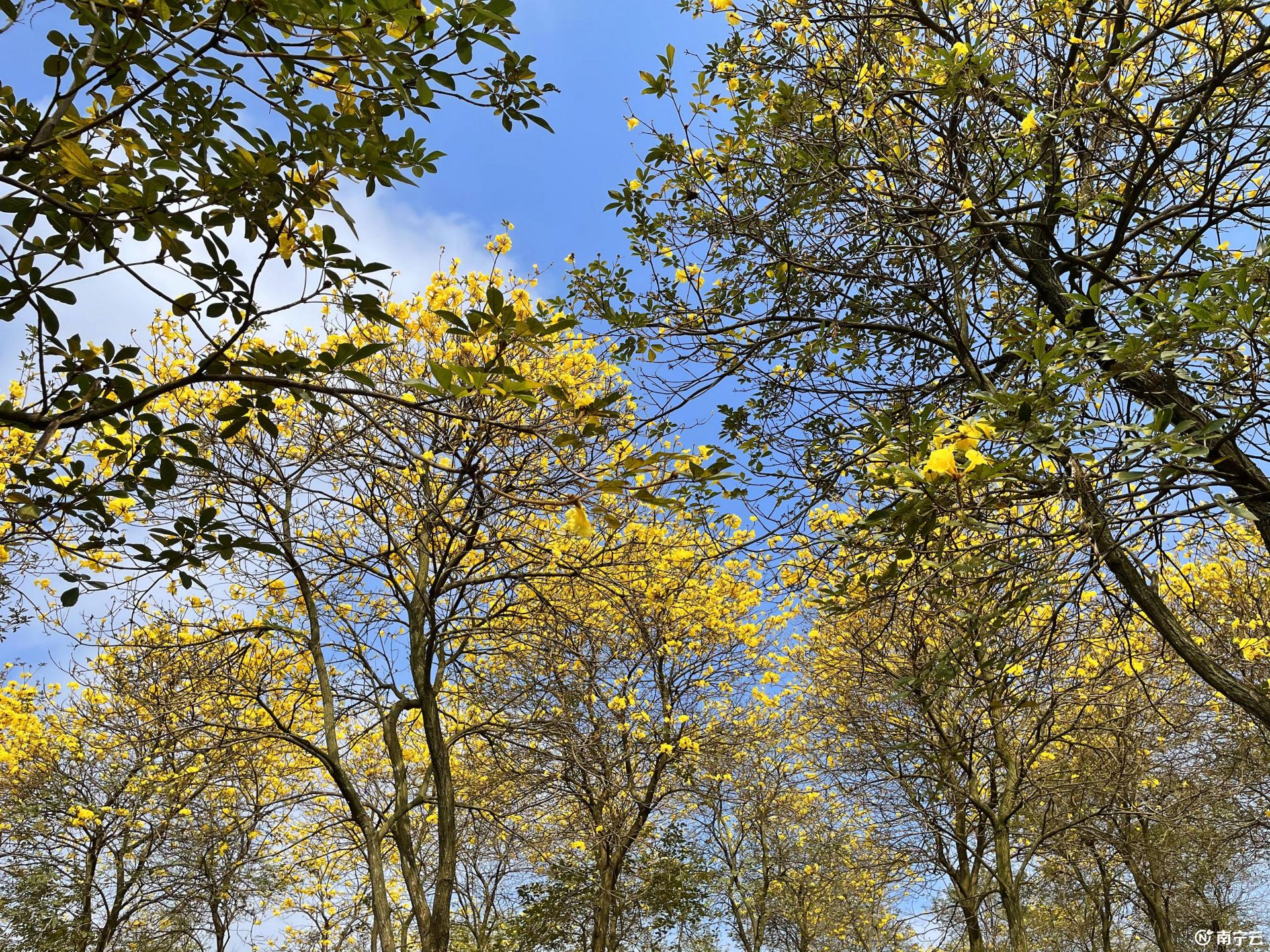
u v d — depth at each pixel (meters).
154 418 2.04
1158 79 3.44
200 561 2.50
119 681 6.00
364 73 1.81
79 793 8.44
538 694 6.15
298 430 4.91
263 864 8.77
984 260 4.04
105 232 1.90
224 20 1.69
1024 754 7.08
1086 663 5.55
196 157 1.84
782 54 3.91
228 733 6.16
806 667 9.30
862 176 3.83
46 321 1.96
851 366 4.46
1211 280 2.35
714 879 10.02
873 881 10.31
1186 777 7.71
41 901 8.38
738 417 4.27
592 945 8.47
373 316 1.72
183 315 1.85
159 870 8.38
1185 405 2.97
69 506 2.28
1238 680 2.92
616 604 6.32
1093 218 3.31
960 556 2.76
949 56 2.92
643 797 8.40
